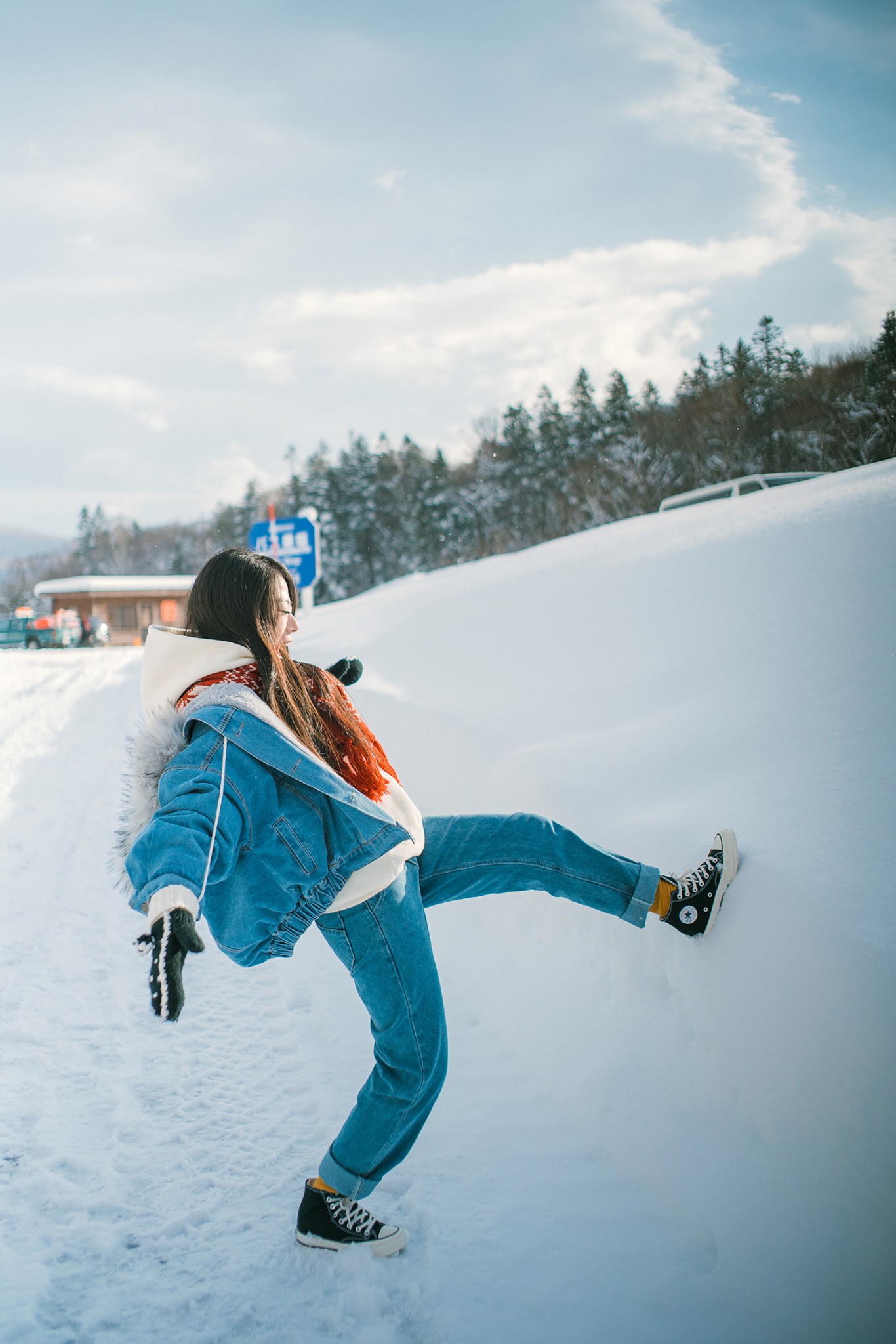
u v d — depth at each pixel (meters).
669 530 6.53
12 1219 1.84
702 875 1.91
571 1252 1.67
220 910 1.52
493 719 3.96
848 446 29.30
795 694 2.87
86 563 109.31
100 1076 2.41
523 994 2.57
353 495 62.50
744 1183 1.63
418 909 1.68
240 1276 1.68
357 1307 1.59
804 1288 1.43
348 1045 2.57
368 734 1.80
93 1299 1.62
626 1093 1.99
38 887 3.95
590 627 4.81
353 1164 1.68
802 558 4.22
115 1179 1.97
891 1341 1.30
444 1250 1.71
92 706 9.41
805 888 1.76
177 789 1.43
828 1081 1.54
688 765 2.66
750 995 1.77
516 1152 1.98
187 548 88.31
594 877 1.85
